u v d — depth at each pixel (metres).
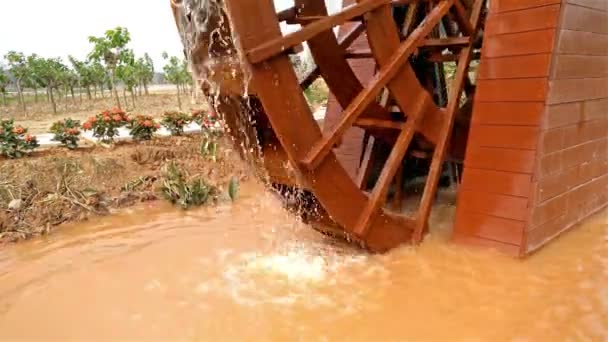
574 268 3.52
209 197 5.80
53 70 12.68
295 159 3.38
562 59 3.62
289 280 3.67
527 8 3.61
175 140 7.52
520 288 3.29
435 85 5.28
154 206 5.64
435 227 4.38
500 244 3.72
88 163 6.28
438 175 4.11
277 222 4.99
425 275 3.55
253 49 3.09
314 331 2.98
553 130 3.68
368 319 3.08
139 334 3.07
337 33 5.43
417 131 4.02
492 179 3.77
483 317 3.01
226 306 3.34
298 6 4.50
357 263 3.86
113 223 5.14
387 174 3.82
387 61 3.73
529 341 2.76
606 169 4.66
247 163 4.44
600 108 4.31
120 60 12.61
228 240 4.55
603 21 4.08
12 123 6.68
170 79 13.66
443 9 3.91
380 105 4.54
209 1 3.41
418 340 2.84
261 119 3.96
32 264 4.20
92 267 4.08
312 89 13.32
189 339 2.98
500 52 3.74
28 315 3.37
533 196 3.60
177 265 4.04
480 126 3.84
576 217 4.25
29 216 5.15
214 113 4.20
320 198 3.52
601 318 2.95
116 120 7.20
